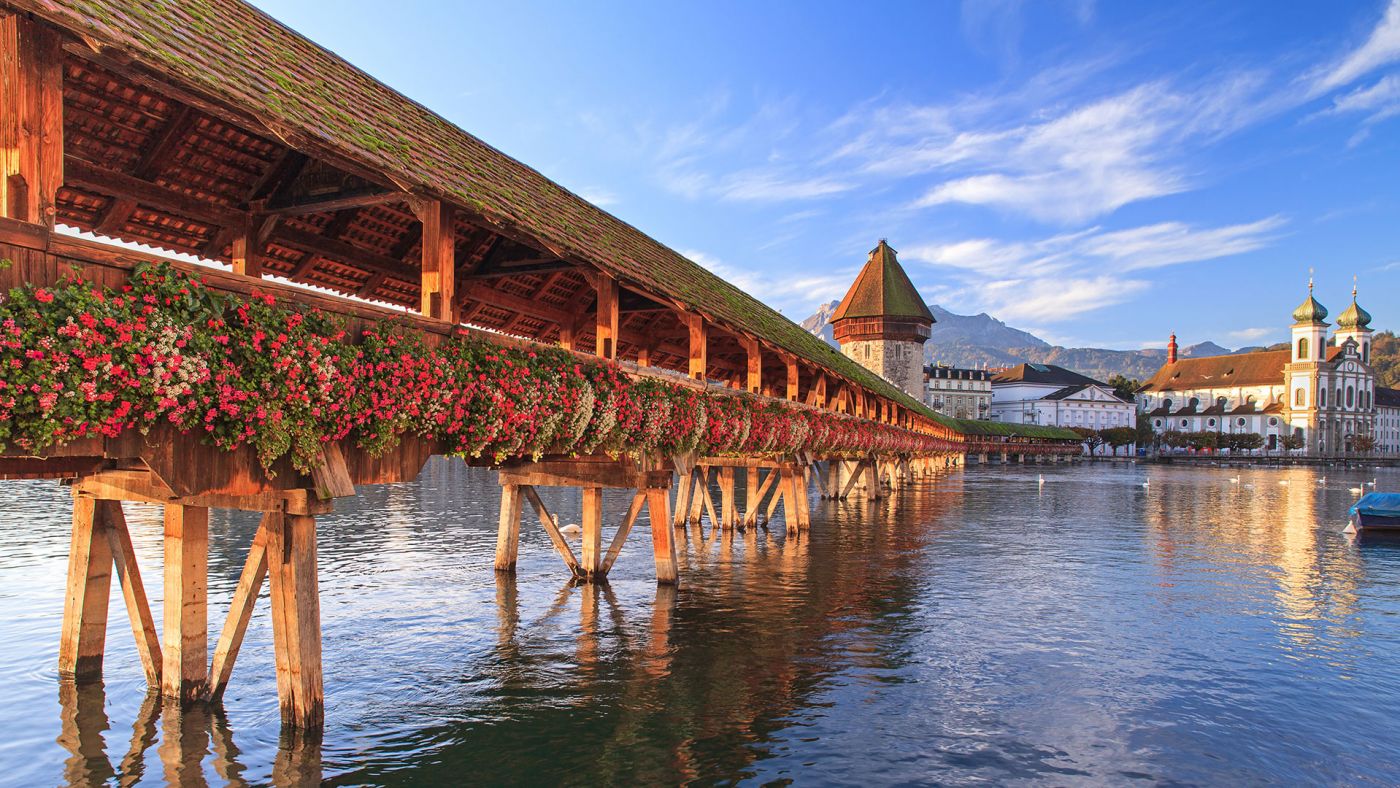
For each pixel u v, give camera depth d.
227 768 7.47
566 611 13.88
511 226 9.53
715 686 10.20
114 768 7.42
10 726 8.20
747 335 17.47
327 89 8.70
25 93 5.14
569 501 36.03
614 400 11.10
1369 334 155.12
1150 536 27.09
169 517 8.63
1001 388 159.38
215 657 8.52
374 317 7.50
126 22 6.03
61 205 9.43
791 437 18.67
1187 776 7.88
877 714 9.35
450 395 7.82
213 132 9.23
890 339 74.62
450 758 7.95
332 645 11.75
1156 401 173.88
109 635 11.49
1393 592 17.02
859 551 21.75
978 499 42.41
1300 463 121.06
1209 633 13.30
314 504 7.23
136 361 5.30
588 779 7.57
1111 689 10.39
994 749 8.44
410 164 8.31
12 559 17.73
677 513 26.31
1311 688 10.55
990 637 12.79
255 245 10.42
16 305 4.83
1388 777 7.93
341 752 7.97
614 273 11.84
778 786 7.52
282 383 6.20
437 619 13.26
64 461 6.79
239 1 8.95
